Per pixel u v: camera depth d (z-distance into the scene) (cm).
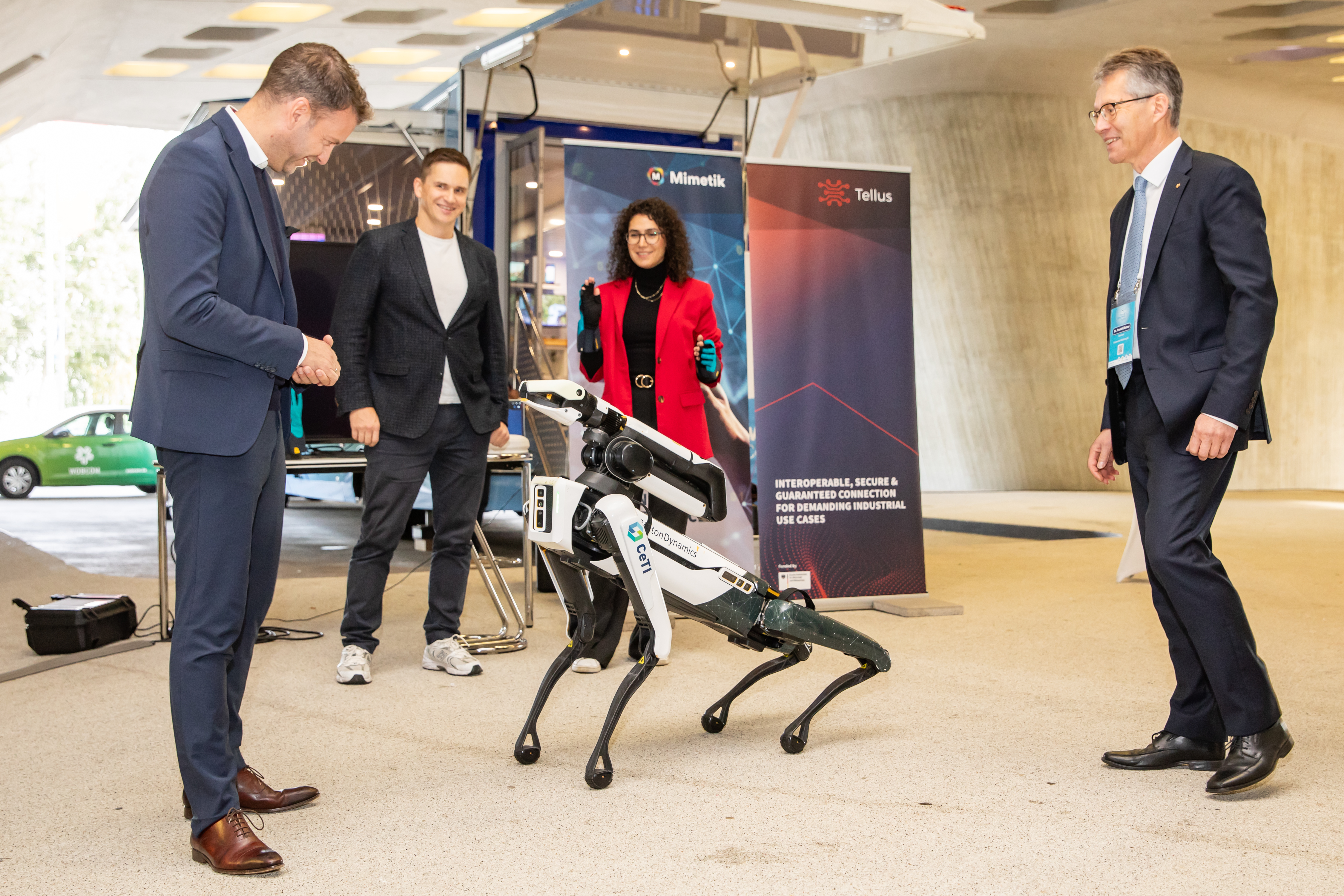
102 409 1262
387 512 341
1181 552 225
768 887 178
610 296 373
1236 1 1077
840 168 466
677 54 528
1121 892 176
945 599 491
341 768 246
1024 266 1434
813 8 447
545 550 244
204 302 181
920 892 176
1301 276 1667
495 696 316
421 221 350
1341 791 226
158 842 202
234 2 881
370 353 346
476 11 948
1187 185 234
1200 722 242
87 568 613
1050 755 253
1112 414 252
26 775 242
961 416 1455
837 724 283
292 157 202
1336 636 396
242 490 194
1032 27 1173
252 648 218
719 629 252
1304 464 1691
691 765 248
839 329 465
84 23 883
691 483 252
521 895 176
